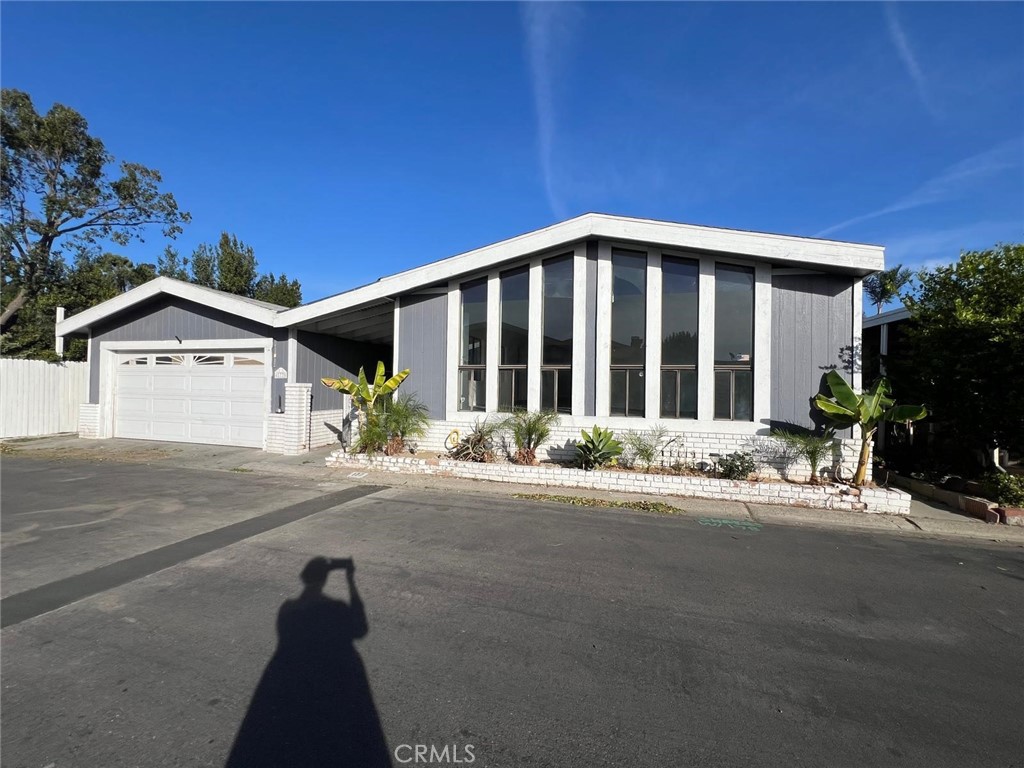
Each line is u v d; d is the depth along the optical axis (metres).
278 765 2.38
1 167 22.75
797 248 9.00
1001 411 7.88
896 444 11.36
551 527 6.53
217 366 13.51
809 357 9.34
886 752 2.55
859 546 6.02
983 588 4.76
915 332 9.04
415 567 5.00
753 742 2.61
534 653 3.44
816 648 3.60
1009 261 8.13
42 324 23.97
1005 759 2.52
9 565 4.96
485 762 2.42
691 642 3.64
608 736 2.63
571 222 9.96
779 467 9.28
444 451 11.20
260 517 6.80
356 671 3.18
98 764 2.37
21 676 3.10
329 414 13.93
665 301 10.06
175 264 30.45
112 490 8.36
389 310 12.72
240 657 3.32
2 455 11.89
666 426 9.84
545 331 10.70
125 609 4.01
